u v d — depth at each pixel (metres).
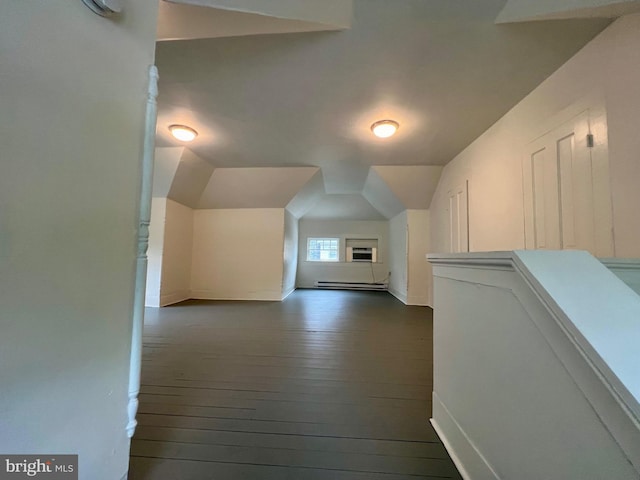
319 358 2.34
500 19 1.57
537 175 2.18
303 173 4.68
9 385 0.62
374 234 7.73
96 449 0.84
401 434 1.34
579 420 0.57
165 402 1.61
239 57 1.93
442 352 1.37
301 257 7.87
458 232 3.78
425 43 1.77
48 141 0.70
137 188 1.00
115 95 0.90
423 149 3.62
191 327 3.31
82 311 0.80
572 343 0.57
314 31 1.67
